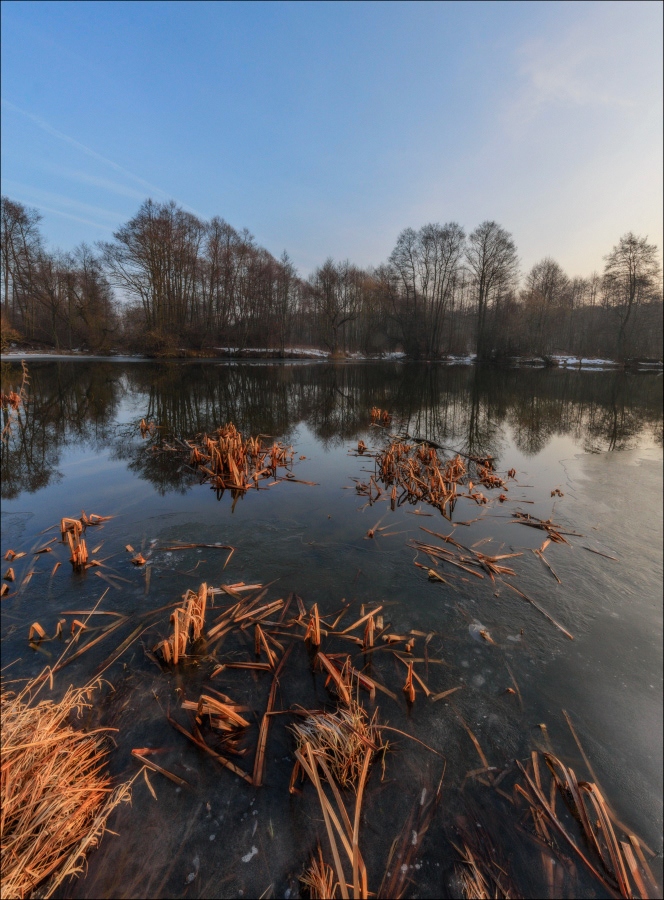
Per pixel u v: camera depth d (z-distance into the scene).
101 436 11.14
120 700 2.81
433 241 44.50
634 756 2.51
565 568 4.59
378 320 51.91
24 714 2.37
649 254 38.06
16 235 40.12
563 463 9.04
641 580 4.38
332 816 1.95
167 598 3.95
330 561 4.66
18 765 2.10
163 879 1.90
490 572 4.46
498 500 6.69
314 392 20.70
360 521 5.77
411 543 5.11
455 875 1.92
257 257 46.62
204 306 45.47
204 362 37.97
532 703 2.87
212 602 3.87
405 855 1.99
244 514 5.97
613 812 2.21
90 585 4.16
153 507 6.24
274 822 2.12
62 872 1.85
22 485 7.23
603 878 1.93
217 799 2.22
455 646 3.39
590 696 2.94
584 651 3.37
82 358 37.97
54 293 42.41
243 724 2.60
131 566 4.52
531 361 42.16
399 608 3.85
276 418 14.19
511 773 2.39
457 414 15.41
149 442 10.51
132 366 31.58
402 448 9.58
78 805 2.09
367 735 2.48
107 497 6.67
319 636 3.33
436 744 2.55
